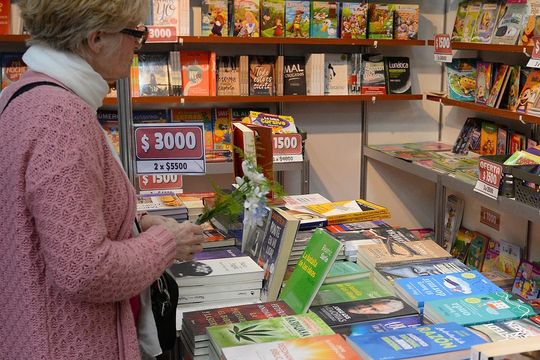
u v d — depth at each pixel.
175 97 4.15
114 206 1.29
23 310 1.23
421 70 4.97
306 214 2.50
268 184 1.80
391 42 4.52
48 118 1.17
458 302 1.76
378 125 5.01
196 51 4.25
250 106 4.69
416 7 4.57
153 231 1.35
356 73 4.55
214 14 4.14
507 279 4.05
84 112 1.22
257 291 1.93
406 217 5.20
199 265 1.95
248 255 2.17
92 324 1.26
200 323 1.65
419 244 2.25
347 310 1.78
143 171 2.14
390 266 2.05
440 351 1.45
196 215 2.59
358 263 2.19
